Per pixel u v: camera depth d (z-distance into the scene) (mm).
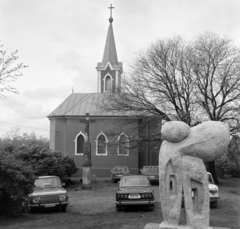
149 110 29875
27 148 25875
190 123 28078
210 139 7980
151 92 30094
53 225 11062
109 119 34375
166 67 30000
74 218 12375
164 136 8312
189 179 8016
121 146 31500
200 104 28469
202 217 7859
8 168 12102
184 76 29469
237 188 25141
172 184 8250
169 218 8062
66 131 39094
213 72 28891
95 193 21891
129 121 32406
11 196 12094
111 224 10953
